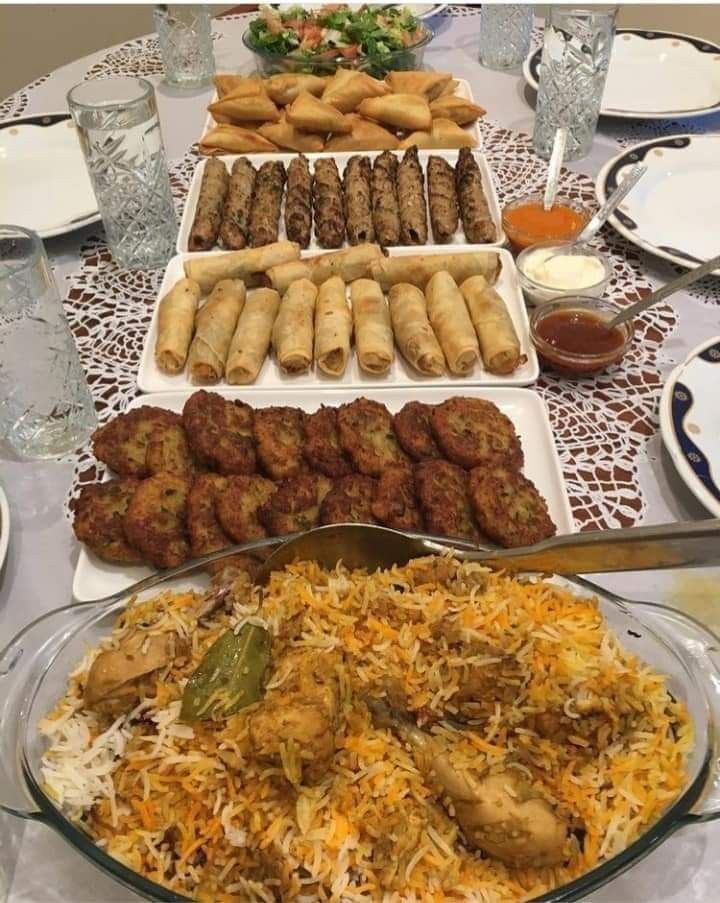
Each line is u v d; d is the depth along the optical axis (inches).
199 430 70.9
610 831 44.6
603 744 47.9
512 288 95.9
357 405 74.9
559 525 68.1
